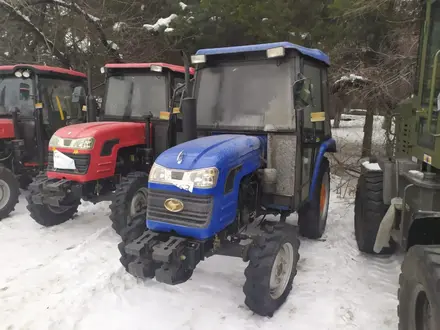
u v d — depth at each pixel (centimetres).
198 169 292
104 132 470
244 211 347
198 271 395
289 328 304
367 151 906
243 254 308
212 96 404
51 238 494
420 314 237
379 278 388
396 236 334
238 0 873
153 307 330
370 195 421
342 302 341
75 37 1109
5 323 308
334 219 580
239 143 338
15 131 618
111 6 1060
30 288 363
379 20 817
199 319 314
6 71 638
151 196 307
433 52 281
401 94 779
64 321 311
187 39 967
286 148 371
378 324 309
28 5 950
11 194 573
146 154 516
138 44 1083
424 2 300
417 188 285
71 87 682
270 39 835
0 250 455
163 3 1077
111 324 307
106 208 620
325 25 829
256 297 305
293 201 372
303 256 441
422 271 221
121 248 341
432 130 268
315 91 442
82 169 454
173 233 302
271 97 380
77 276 388
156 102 537
